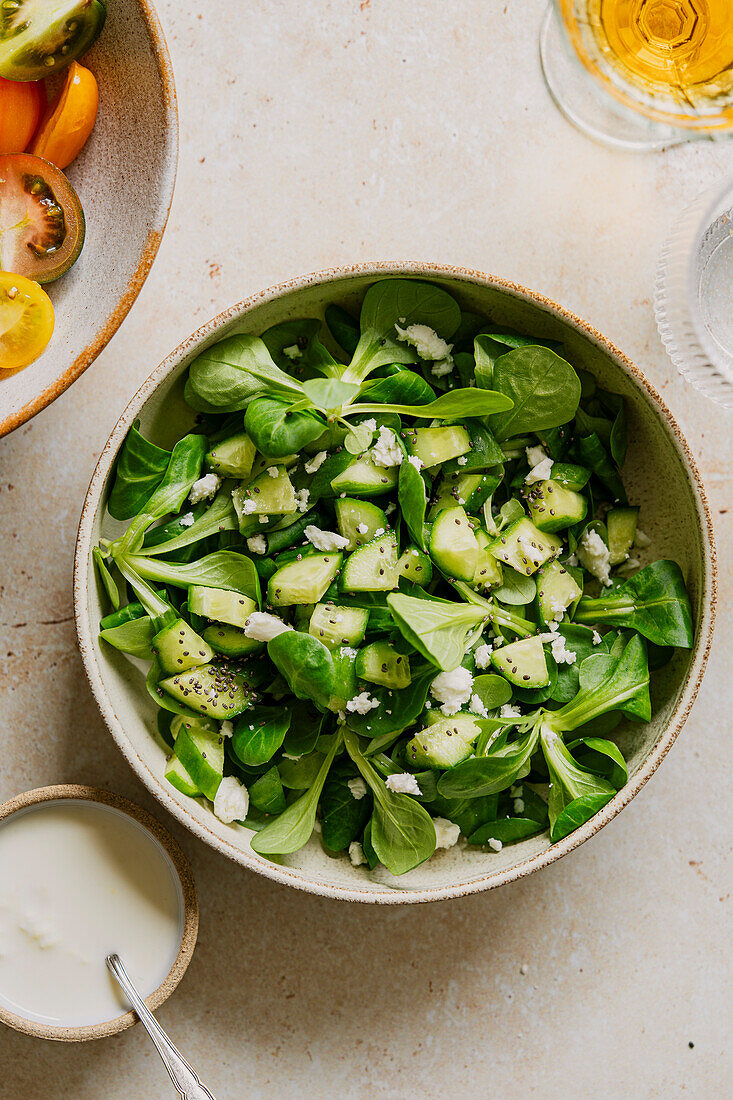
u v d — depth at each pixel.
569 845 0.70
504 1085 0.78
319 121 0.76
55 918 0.73
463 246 0.76
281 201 0.75
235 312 0.69
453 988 0.78
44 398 0.69
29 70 0.70
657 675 0.74
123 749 0.69
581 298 0.76
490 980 0.78
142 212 0.70
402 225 0.76
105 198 0.72
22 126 0.71
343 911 0.77
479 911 0.78
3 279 0.70
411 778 0.71
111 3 0.70
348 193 0.76
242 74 0.75
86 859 0.73
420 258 0.76
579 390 0.71
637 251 0.77
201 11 0.75
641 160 0.77
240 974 0.77
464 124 0.76
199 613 0.70
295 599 0.70
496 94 0.76
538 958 0.78
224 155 0.75
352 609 0.71
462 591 0.72
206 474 0.72
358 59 0.76
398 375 0.71
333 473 0.71
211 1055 0.77
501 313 0.72
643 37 0.75
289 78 0.75
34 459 0.75
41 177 0.71
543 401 0.71
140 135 0.71
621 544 0.74
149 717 0.73
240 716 0.72
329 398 0.69
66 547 0.75
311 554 0.71
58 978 0.73
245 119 0.75
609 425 0.73
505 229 0.76
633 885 0.78
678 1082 0.78
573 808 0.71
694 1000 0.78
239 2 0.75
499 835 0.72
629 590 0.73
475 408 0.71
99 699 0.69
